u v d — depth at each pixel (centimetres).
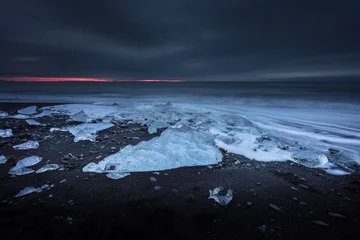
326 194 353
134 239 252
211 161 466
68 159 475
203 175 412
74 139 617
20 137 625
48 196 331
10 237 248
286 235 259
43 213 291
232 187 369
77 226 269
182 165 445
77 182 374
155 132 707
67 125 792
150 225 274
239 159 497
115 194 341
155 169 425
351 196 348
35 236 251
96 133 694
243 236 257
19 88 2686
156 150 475
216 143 594
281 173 427
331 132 757
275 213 300
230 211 303
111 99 1783
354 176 420
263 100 1723
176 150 481
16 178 384
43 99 1689
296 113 1136
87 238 252
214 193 347
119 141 613
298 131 769
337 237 257
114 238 253
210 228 270
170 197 336
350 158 512
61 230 262
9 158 471
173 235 258
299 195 348
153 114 1007
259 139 633
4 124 783
